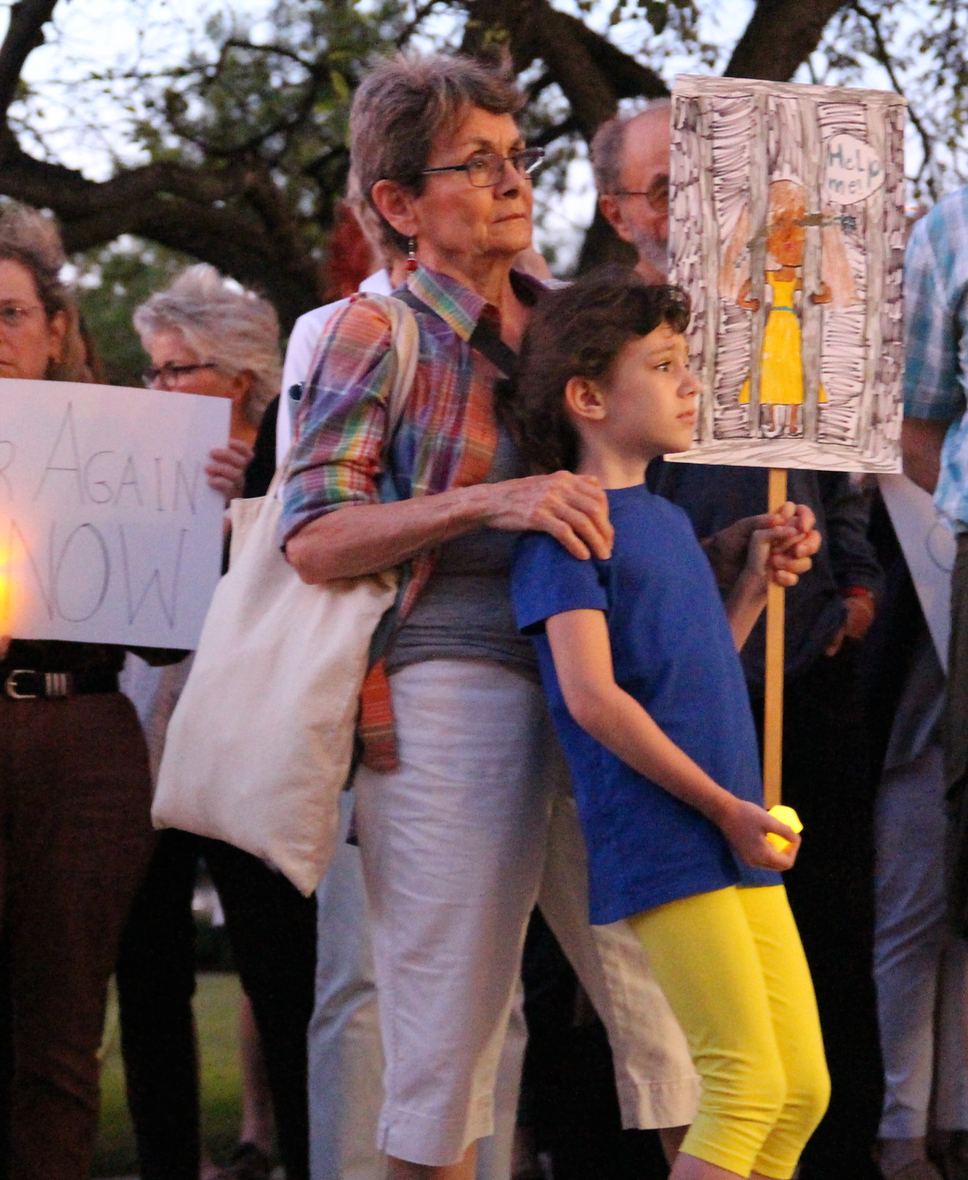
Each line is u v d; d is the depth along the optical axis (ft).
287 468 9.12
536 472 9.02
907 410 12.59
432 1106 8.77
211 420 11.29
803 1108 8.68
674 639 8.63
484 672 8.96
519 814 8.96
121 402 11.18
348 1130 10.63
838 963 11.73
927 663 13.38
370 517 8.68
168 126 24.80
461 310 9.26
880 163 10.19
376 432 8.96
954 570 11.91
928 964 13.39
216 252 24.47
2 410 11.09
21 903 10.58
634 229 11.98
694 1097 9.75
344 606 8.84
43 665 10.68
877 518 13.67
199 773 8.98
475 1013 8.82
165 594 11.07
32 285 11.32
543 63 23.13
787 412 10.04
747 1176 8.30
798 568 9.91
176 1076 12.68
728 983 8.39
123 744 10.85
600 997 9.73
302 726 8.72
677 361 8.94
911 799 13.46
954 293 12.17
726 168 9.99
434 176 9.28
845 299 10.12
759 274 10.01
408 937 8.89
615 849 8.59
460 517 8.53
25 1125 10.41
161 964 12.69
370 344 9.00
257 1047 14.29
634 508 8.87
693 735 8.57
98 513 11.09
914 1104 13.26
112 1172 14.25
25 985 10.56
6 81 22.34
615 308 8.80
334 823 8.82
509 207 9.37
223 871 12.53
